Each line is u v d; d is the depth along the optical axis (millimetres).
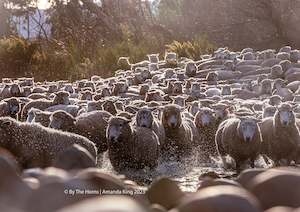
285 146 18203
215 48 53125
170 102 28047
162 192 3146
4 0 73125
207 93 33250
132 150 16500
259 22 65438
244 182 3072
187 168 17422
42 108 25266
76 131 17875
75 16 66312
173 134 19047
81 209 1785
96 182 2779
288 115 18062
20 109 26000
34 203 2244
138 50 53531
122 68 50188
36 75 50250
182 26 68000
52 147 12188
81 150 3619
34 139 12039
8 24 73188
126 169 16625
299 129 19281
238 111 21562
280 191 2492
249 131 17719
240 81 38375
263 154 19047
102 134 18250
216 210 1987
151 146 16656
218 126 21438
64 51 56156
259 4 64625
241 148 17844
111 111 23078
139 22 68188
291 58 41812
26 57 50812
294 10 63281
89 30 64938
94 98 31766
